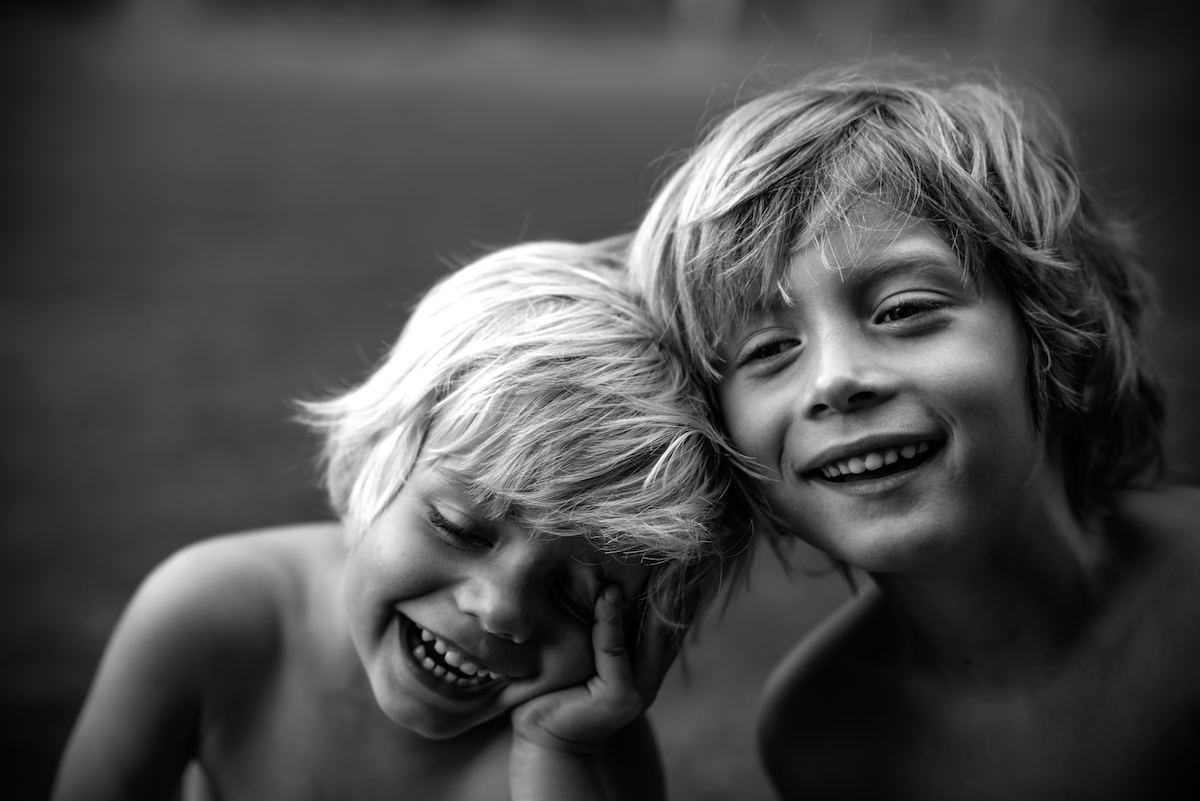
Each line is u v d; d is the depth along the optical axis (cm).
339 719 171
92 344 554
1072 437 165
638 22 2120
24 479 385
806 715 182
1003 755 167
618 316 162
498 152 1202
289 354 539
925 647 172
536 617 149
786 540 168
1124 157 1052
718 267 152
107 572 319
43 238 794
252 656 174
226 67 1580
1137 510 171
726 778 234
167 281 687
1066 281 156
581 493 146
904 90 164
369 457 160
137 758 171
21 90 1317
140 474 388
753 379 150
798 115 159
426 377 154
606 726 155
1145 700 159
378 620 154
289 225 859
